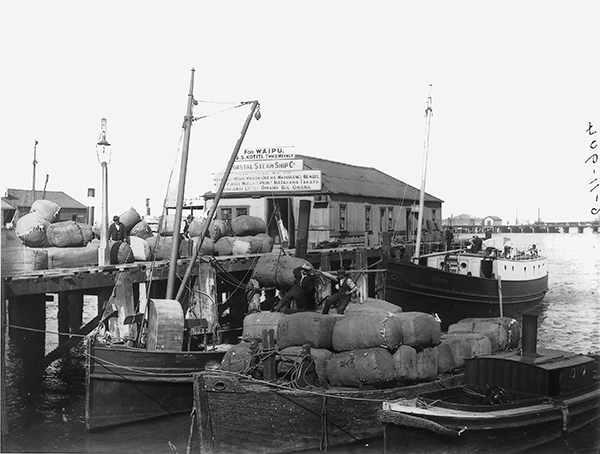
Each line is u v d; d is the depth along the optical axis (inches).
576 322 1022.4
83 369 752.3
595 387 485.7
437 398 446.6
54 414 574.9
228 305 859.4
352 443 458.9
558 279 1314.0
